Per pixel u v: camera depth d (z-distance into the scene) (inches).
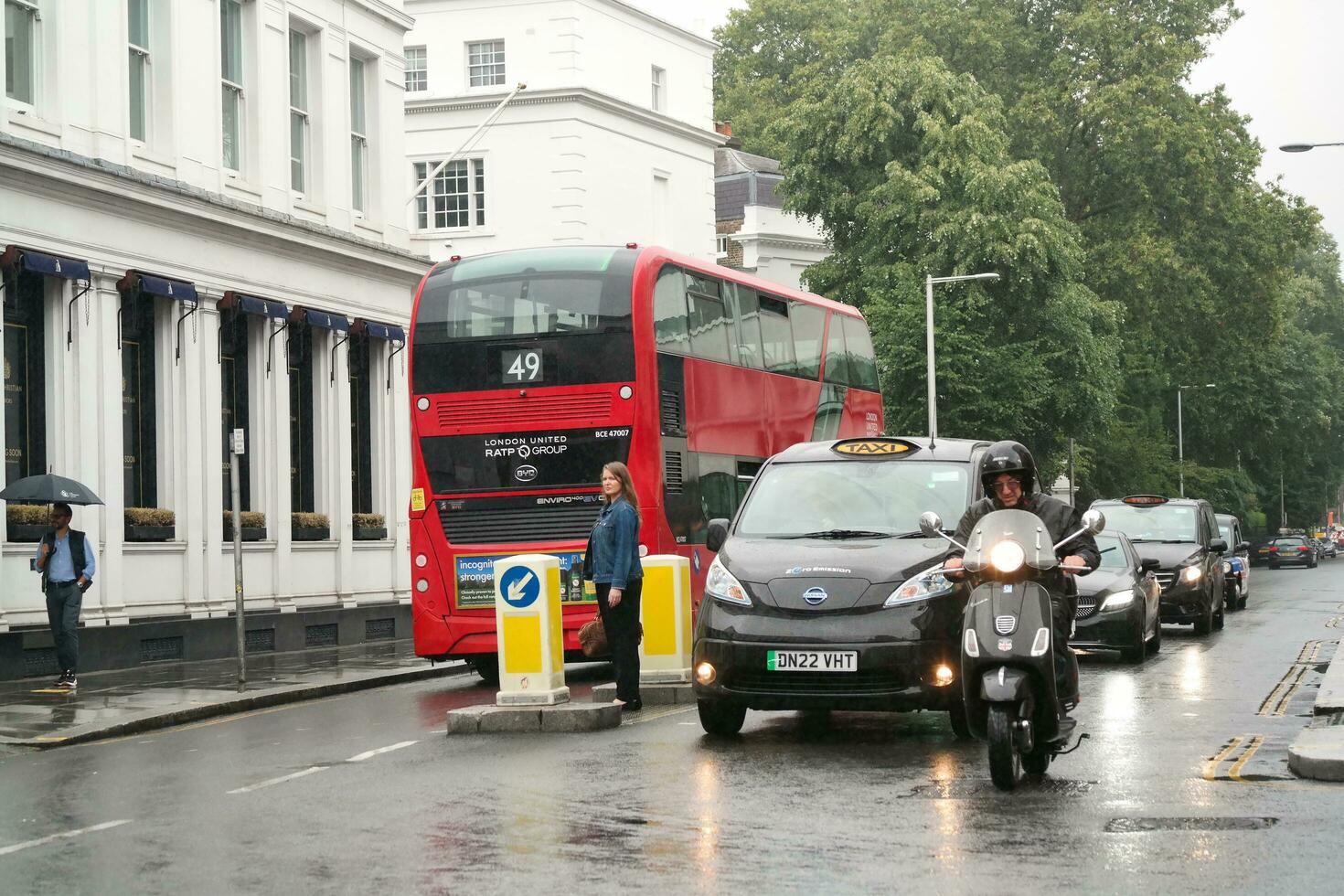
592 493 746.2
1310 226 2395.4
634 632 599.5
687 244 2135.8
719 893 286.8
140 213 937.5
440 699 714.2
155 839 355.6
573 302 755.4
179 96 991.6
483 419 759.1
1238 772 424.5
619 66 2030.0
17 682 797.2
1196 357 2468.0
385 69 1269.7
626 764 451.8
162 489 976.9
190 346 991.0
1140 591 823.1
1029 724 386.3
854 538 514.6
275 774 460.8
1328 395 3341.5
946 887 288.5
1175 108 2298.2
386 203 1263.5
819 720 554.3
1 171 820.6
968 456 545.0
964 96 2031.3
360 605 1181.1
